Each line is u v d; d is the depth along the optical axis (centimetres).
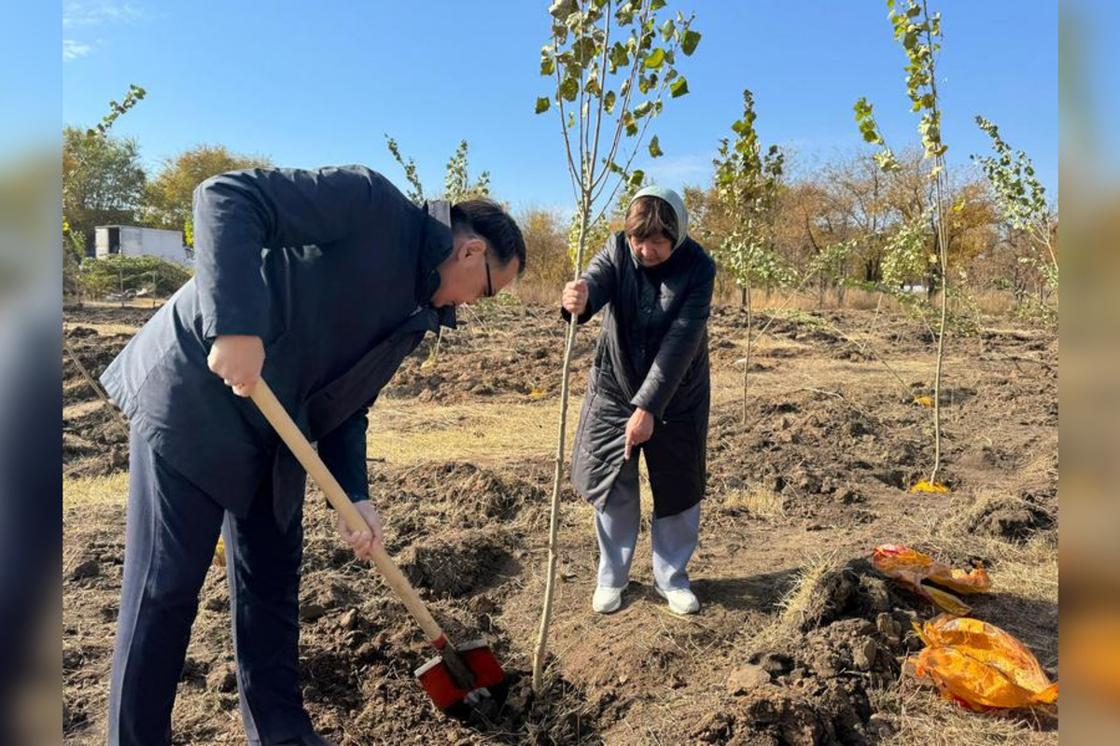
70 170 755
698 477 342
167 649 214
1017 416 762
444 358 1121
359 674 302
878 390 891
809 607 321
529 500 486
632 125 279
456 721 284
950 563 389
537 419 782
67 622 336
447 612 344
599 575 356
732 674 288
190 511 213
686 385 328
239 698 267
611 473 341
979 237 2428
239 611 253
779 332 1439
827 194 2980
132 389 211
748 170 719
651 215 288
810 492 518
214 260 187
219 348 188
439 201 230
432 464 532
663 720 273
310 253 214
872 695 281
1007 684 270
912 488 549
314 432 240
